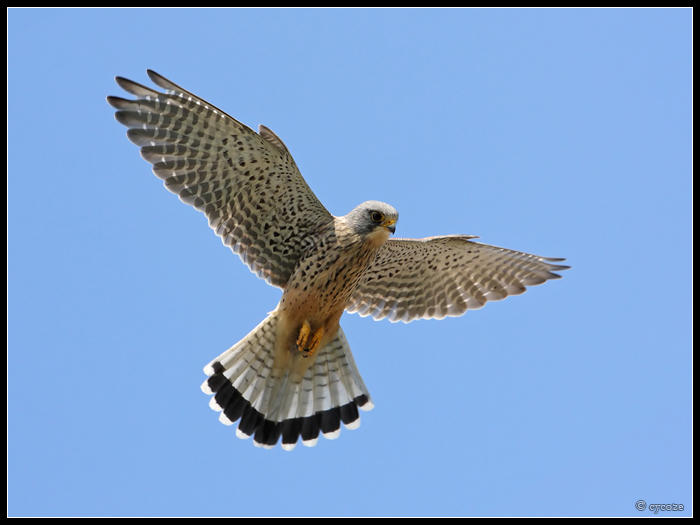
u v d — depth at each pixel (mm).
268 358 14312
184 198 13391
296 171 13211
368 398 14453
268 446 14156
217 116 12703
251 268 14000
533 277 15352
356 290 15352
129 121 12852
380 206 13773
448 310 15617
